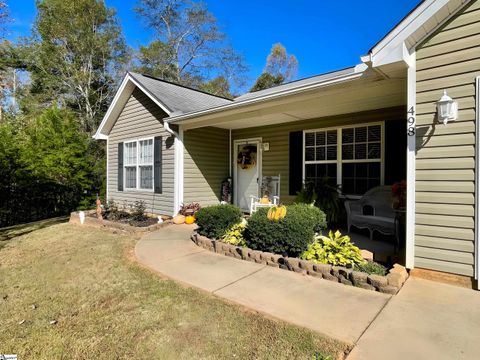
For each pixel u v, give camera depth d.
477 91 2.87
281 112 5.55
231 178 8.59
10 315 2.70
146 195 8.25
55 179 9.73
